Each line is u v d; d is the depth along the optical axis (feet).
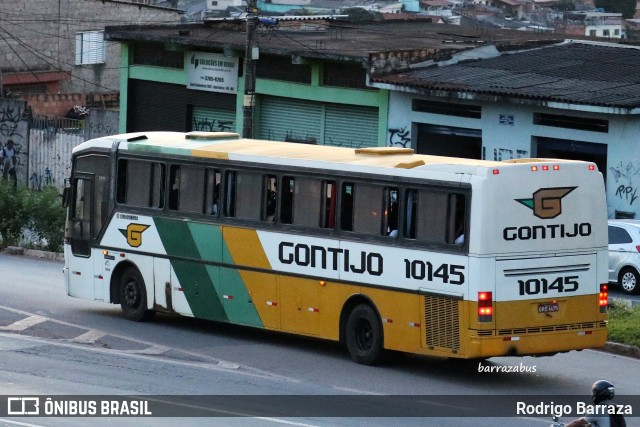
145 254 91.15
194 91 177.27
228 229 84.94
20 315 92.58
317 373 74.23
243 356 79.87
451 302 70.79
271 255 81.97
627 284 119.14
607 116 131.03
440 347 71.61
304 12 297.53
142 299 91.81
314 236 79.15
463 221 70.44
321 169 78.95
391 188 74.64
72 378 70.79
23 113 197.77
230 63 170.71
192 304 87.86
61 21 266.77
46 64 266.16
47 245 138.41
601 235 73.56
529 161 72.59
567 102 130.82
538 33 204.85
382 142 152.35
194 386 69.31
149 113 184.65
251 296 83.56
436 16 281.33
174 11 281.54
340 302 77.71
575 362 80.12
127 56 184.85
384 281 74.84
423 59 155.84
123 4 273.33
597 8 381.60
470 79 146.51
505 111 139.95
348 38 181.57
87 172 95.76
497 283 69.67
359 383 71.26
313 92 159.33
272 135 167.22
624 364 79.71
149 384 69.56
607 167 131.85
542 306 71.20
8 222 139.54
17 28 262.06
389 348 75.00
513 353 70.23
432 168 72.54
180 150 88.63
